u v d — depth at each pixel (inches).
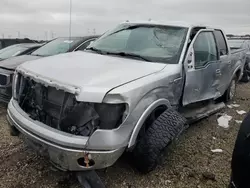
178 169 137.2
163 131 121.8
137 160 124.3
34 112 125.6
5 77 201.2
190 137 177.9
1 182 122.0
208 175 131.1
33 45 332.5
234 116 225.9
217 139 177.0
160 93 129.1
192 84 161.0
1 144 157.9
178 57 150.8
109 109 105.8
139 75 123.6
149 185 123.8
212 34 193.8
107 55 155.3
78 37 279.4
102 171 132.2
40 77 120.6
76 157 103.0
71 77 114.4
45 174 129.6
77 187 120.6
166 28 170.6
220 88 215.2
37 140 110.3
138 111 113.0
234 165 94.3
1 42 488.1
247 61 387.2
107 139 103.7
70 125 109.0
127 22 189.3
